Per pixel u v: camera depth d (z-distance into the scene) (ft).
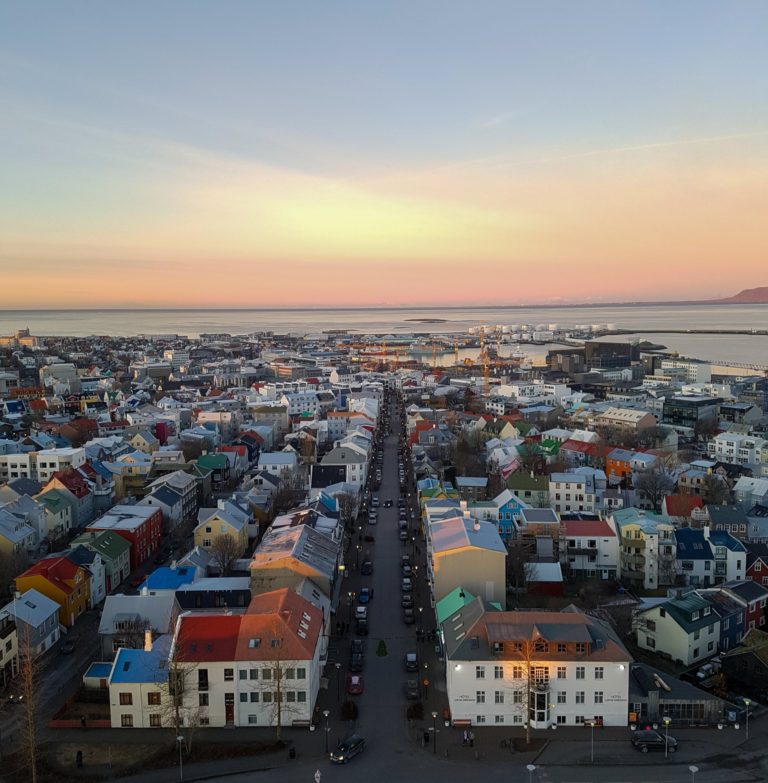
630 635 343.26
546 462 650.84
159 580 363.35
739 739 256.73
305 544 372.99
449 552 345.72
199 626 275.18
